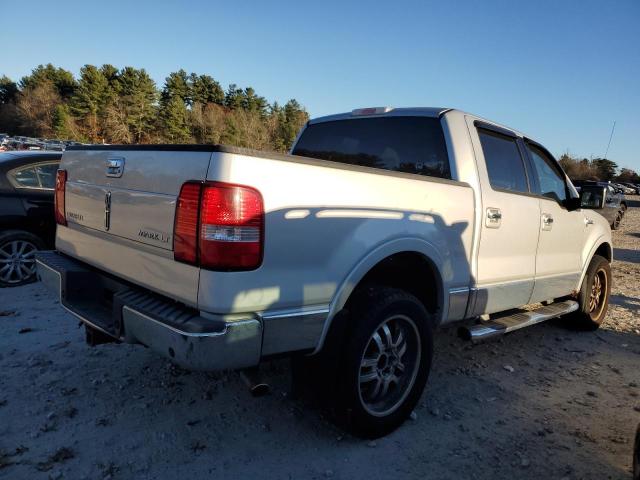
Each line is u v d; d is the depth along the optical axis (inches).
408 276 141.6
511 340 211.9
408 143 164.4
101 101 3144.7
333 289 112.2
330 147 189.5
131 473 108.5
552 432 136.3
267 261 100.7
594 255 227.9
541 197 182.9
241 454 117.6
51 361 159.0
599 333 230.4
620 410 152.0
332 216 110.5
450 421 139.0
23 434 119.7
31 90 3757.4
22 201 237.8
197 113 3316.9
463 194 145.9
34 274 243.3
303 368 119.3
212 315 97.7
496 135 171.8
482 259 155.0
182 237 100.3
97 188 129.6
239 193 96.5
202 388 146.9
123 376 151.6
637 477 104.9
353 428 121.3
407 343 131.7
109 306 130.7
